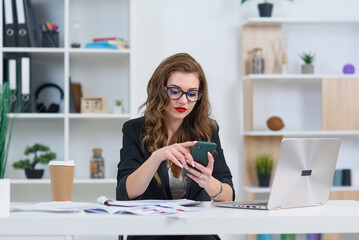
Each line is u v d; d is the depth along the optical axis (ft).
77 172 11.82
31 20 11.35
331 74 12.44
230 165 12.21
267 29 12.17
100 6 12.00
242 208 5.08
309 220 4.35
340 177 11.80
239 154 12.23
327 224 4.37
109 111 11.92
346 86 11.75
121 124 11.90
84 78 11.91
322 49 12.53
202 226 4.23
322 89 11.71
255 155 12.07
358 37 12.59
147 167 5.55
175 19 12.16
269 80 12.41
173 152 5.36
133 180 5.72
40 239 4.18
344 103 11.74
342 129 11.73
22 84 10.99
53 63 11.79
